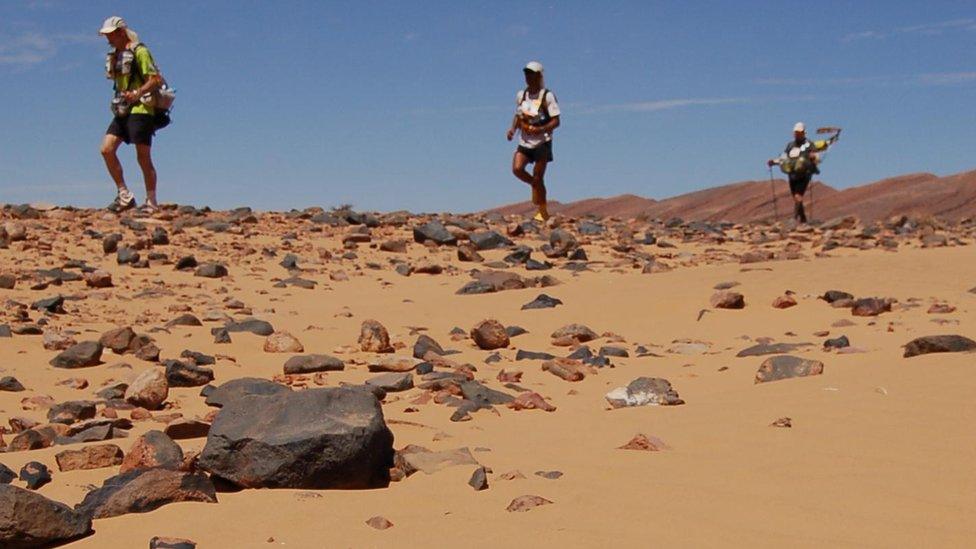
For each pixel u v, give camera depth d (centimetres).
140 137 1656
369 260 1447
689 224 2128
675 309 1020
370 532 392
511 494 437
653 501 422
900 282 1096
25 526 378
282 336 868
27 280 1155
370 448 456
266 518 409
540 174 1828
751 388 639
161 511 420
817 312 968
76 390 729
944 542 372
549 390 704
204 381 745
